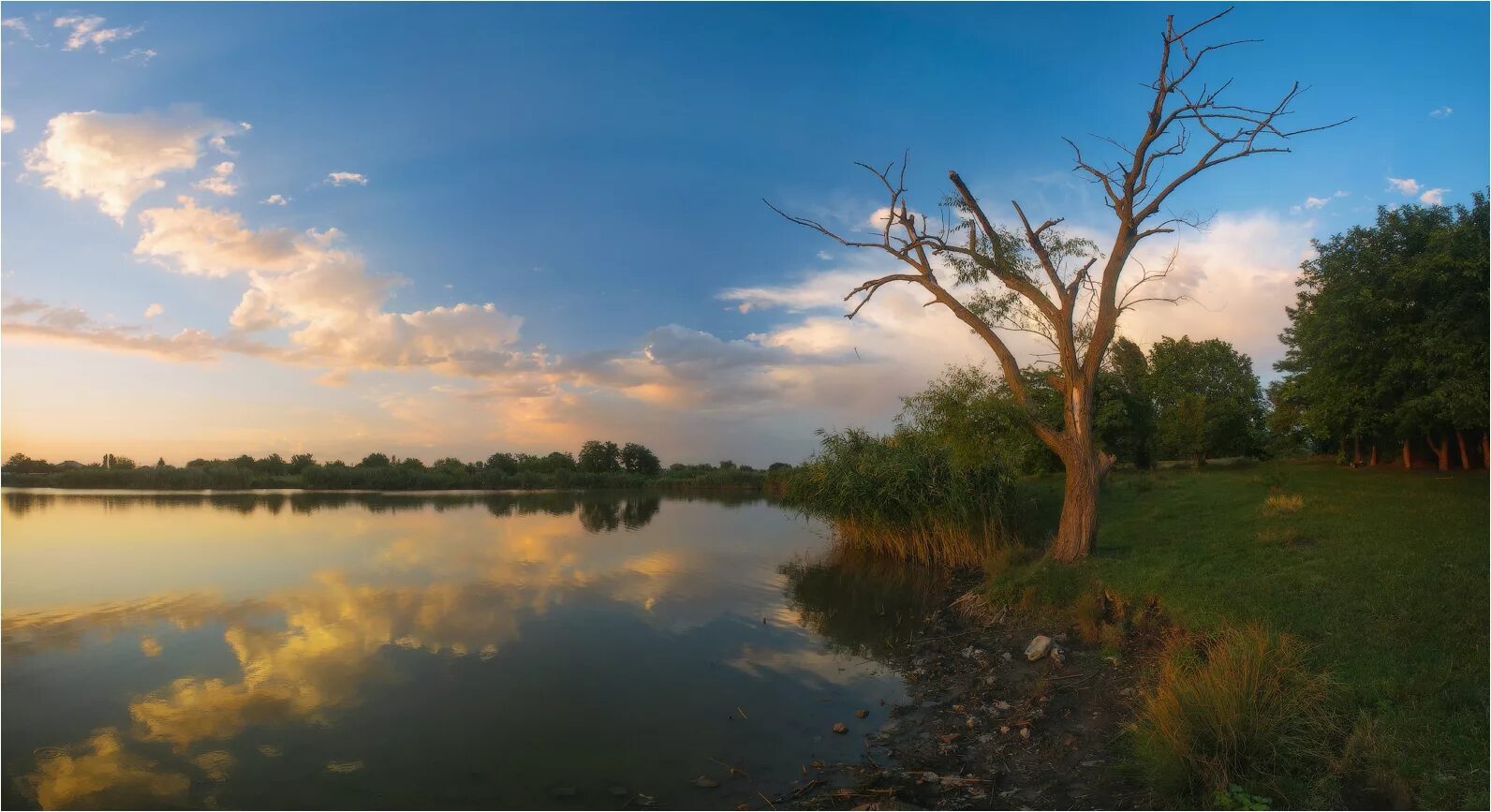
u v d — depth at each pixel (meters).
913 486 21.92
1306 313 32.03
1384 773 6.61
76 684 11.33
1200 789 7.00
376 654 12.95
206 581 19.50
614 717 10.10
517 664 12.43
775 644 13.87
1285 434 47.59
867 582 20.09
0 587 18.58
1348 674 8.41
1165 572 13.72
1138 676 10.48
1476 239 24.50
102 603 16.77
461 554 24.59
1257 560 13.91
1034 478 37.03
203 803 7.70
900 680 11.85
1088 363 16.52
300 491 63.31
